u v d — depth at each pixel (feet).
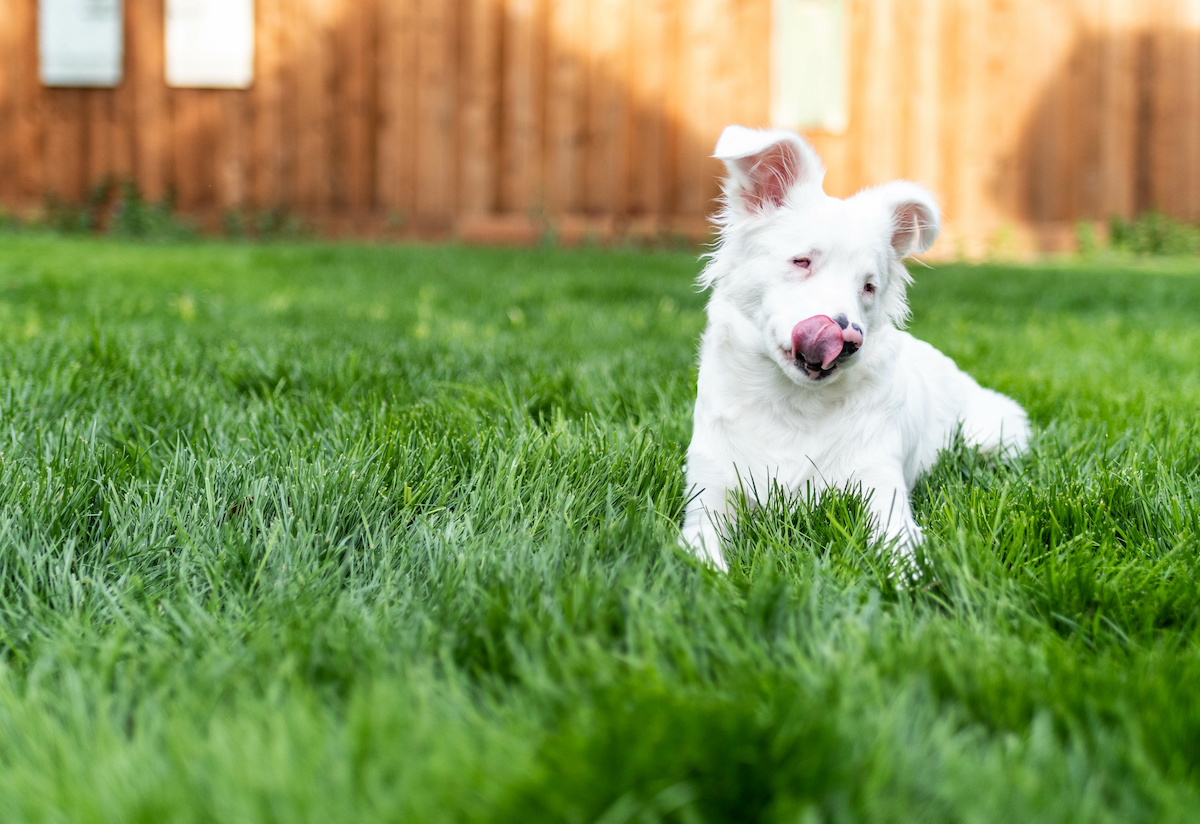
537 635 5.24
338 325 16.10
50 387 10.06
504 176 38.73
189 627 5.57
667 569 6.18
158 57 38.19
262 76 38.32
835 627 5.45
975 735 4.51
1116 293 24.03
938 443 10.00
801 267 8.14
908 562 6.53
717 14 37.88
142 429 9.23
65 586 6.09
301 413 9.71
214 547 6.72
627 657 4.99
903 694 4.57
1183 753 4.41
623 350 13.99
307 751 4.29
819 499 7.96
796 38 37.96
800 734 4.25
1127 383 13.32
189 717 4.65
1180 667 5.06
